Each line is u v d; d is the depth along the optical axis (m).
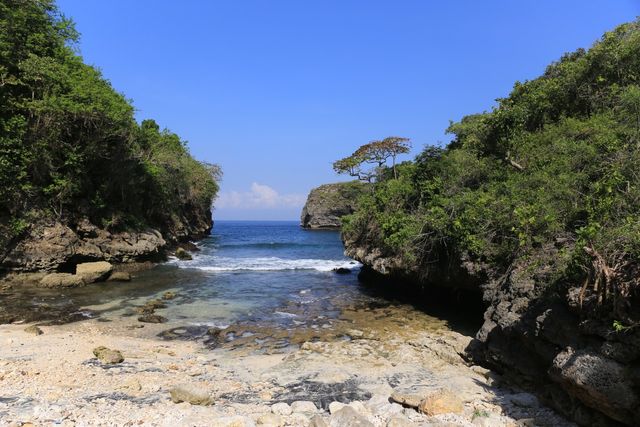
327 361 10.55
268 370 9.91
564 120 16.69
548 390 7.71
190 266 29.75
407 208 20.38
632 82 16.23
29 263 21.42
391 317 15.62
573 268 7.15
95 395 7.60
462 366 10.41
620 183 8.96
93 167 27.61
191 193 49.09
